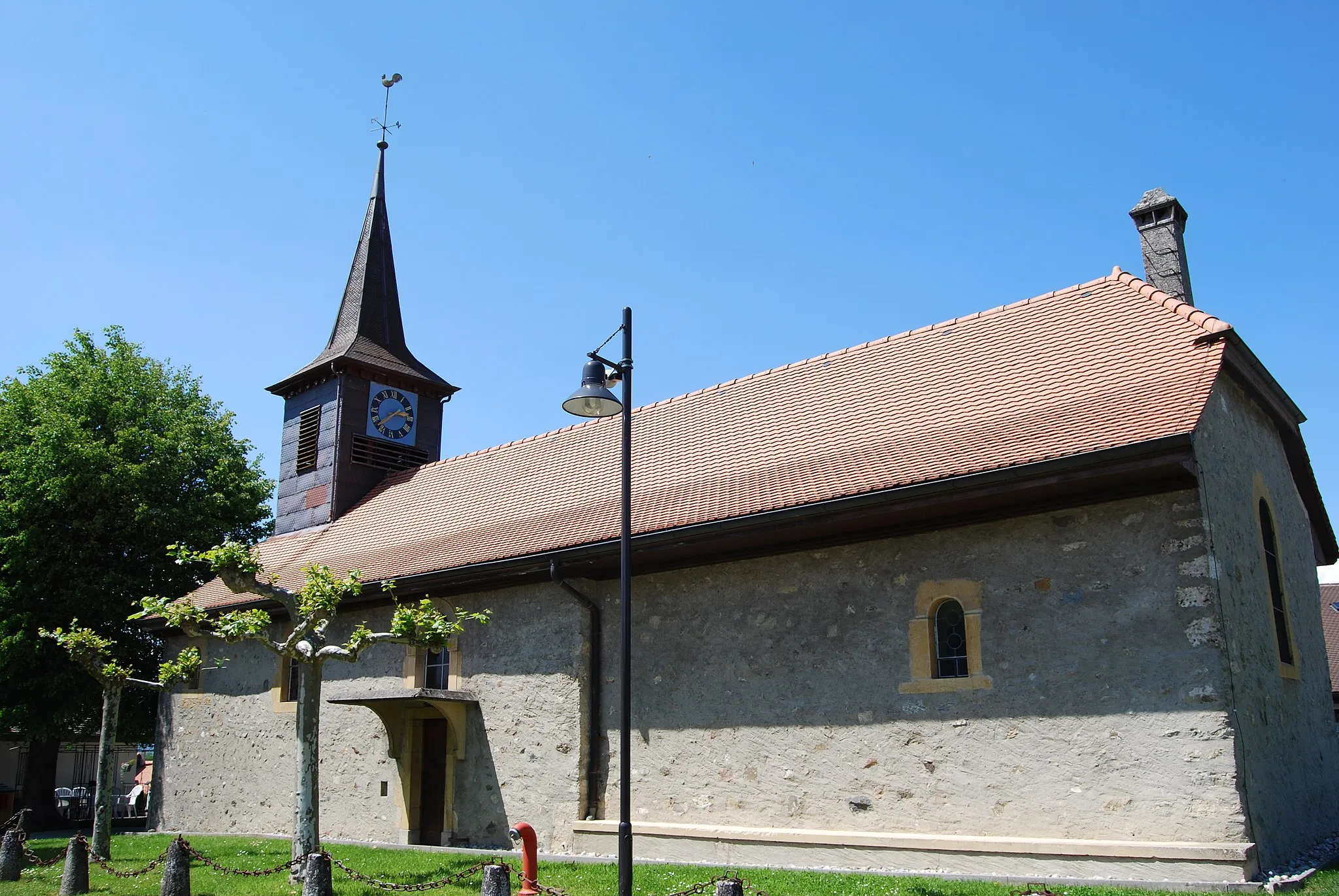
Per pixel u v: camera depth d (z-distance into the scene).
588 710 13.77
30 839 19.42
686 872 10.62
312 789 10.88
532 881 8.92
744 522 11.72
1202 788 9.23
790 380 15.50
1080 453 9.64
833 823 11.33
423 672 15.95
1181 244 13.62
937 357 13.77
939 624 11.19
